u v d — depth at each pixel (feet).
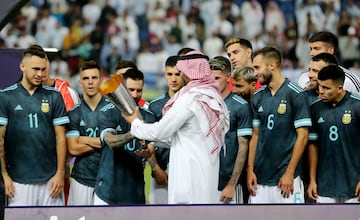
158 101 70.95
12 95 66.95
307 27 191.83
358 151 66.54
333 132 66.69
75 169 68.54
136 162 67.36
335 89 65.87
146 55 189.06
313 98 68.59
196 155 62.54
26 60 66.64
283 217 58.18
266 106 68.54
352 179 66.54
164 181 70.03
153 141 64.13
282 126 67.92
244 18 195.00
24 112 66.90
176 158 62.80
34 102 67.05
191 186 62.39
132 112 62.59
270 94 68.69
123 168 66.90
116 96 61.62
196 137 62.59
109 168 66.64
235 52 77.82
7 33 186.39
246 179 69.41
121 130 68.08
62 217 57.88
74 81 180.65
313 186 67.46
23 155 67.05
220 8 195.83
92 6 191.93
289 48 189.37
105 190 66.44
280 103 68.03
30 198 67.36
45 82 76.64
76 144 67.92
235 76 71.15
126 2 194.29
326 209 58.34
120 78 61.52
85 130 68.39
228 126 64.69
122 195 66.74
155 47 190.90
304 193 69.36
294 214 58.23
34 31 187.83
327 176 67.05
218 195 66.44
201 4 196.54
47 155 67.62
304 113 67.26
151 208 58.08
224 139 65.87
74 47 187.42
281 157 68.18
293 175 67.31
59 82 77.82
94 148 67.92
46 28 188.24
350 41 186.50
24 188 67.10
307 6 193.47
